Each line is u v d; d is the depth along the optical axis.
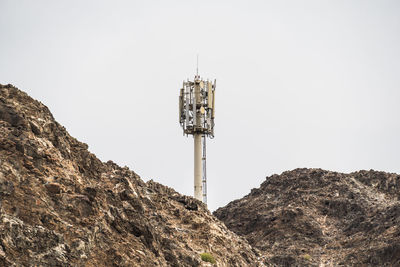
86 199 154.00
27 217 138.38
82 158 180.12
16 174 144.12
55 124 174.75
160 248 177.88
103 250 151.38
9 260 123.69
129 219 170.00
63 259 133.50
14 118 158.62
